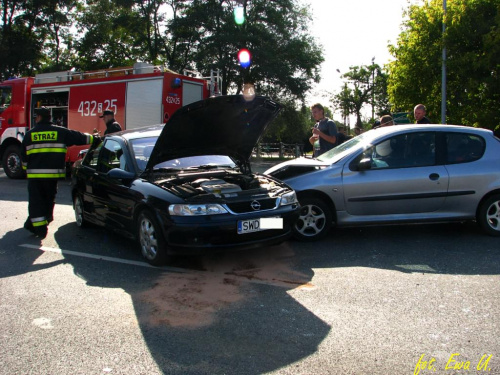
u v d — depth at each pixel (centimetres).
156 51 3506
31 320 358
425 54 1789
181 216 451
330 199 590
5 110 1393
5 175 1455
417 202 588
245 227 459
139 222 511
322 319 355
